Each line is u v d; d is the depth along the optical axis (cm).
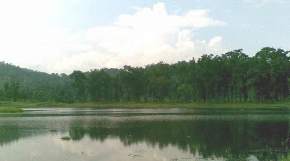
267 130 5797
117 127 6481
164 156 3716
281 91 17112
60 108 15562
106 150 4094
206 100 18050
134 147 4272
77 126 6738
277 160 3456
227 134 5347
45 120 8194
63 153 3931
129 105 18000
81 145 4459
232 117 8619
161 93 19800
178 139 4878
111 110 13300
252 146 4253
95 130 6044
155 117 8844
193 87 17888
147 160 3550
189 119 8075
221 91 17800
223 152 3888
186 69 19400
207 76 17400
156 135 5325
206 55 18588
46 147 4316
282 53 17750
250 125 6588
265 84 16838
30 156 3766
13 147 4328
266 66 16638
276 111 11281
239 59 18038
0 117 9244
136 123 7206
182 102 18575
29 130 6106
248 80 16562
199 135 5269
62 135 5431
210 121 7494
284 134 5288
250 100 17388
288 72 16625
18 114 10575
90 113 11050
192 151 3969
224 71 17388
